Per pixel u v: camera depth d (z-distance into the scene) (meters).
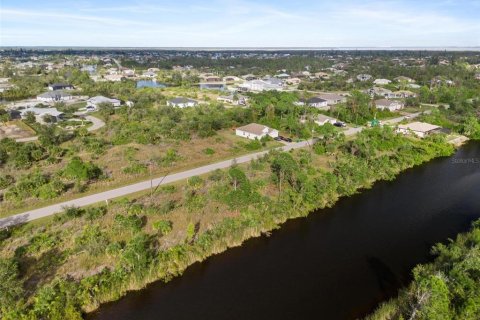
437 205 57.59
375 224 51.59
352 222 52.06
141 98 129.25
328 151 75.19
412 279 39.62
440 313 28.94
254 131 86.12
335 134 84.00
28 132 89.12
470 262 34.12
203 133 84.81
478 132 95.88
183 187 56.31
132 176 60.34
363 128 96.94
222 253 43.81
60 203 50.38
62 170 60.31
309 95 149.38
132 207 47.66
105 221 45.66
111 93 147.50
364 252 44.75
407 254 44.41
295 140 86.06
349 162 68.12
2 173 60.41
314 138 87.44
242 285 38.41
